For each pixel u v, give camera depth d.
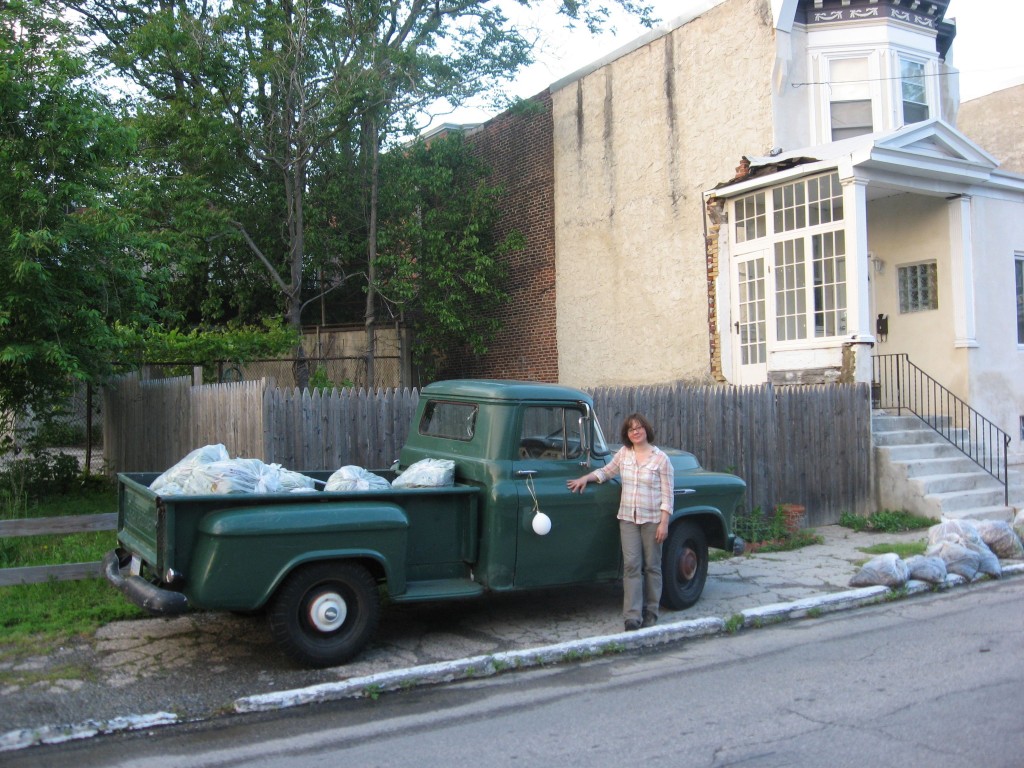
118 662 6.09
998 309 13.95
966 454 12.76
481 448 6.85
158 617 7.12
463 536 6.70
